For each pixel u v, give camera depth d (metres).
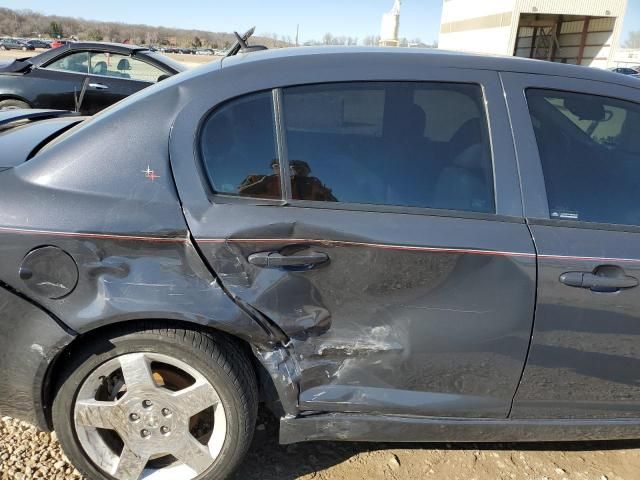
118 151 1.89
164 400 1.95
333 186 1.93
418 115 1.99
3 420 2.42
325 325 1.96
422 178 1.97
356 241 1.88
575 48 28.91
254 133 1.93
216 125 1.92
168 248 1.85
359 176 1.95
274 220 1.86
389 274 1.91
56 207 1.83
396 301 1.94
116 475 2.03
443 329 1.97
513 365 2.03
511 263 1.92
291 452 2.40
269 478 2.26
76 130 2.03
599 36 26.97
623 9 25.72
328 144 1.95
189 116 1.91
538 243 1.94
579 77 2.09
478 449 2.50
